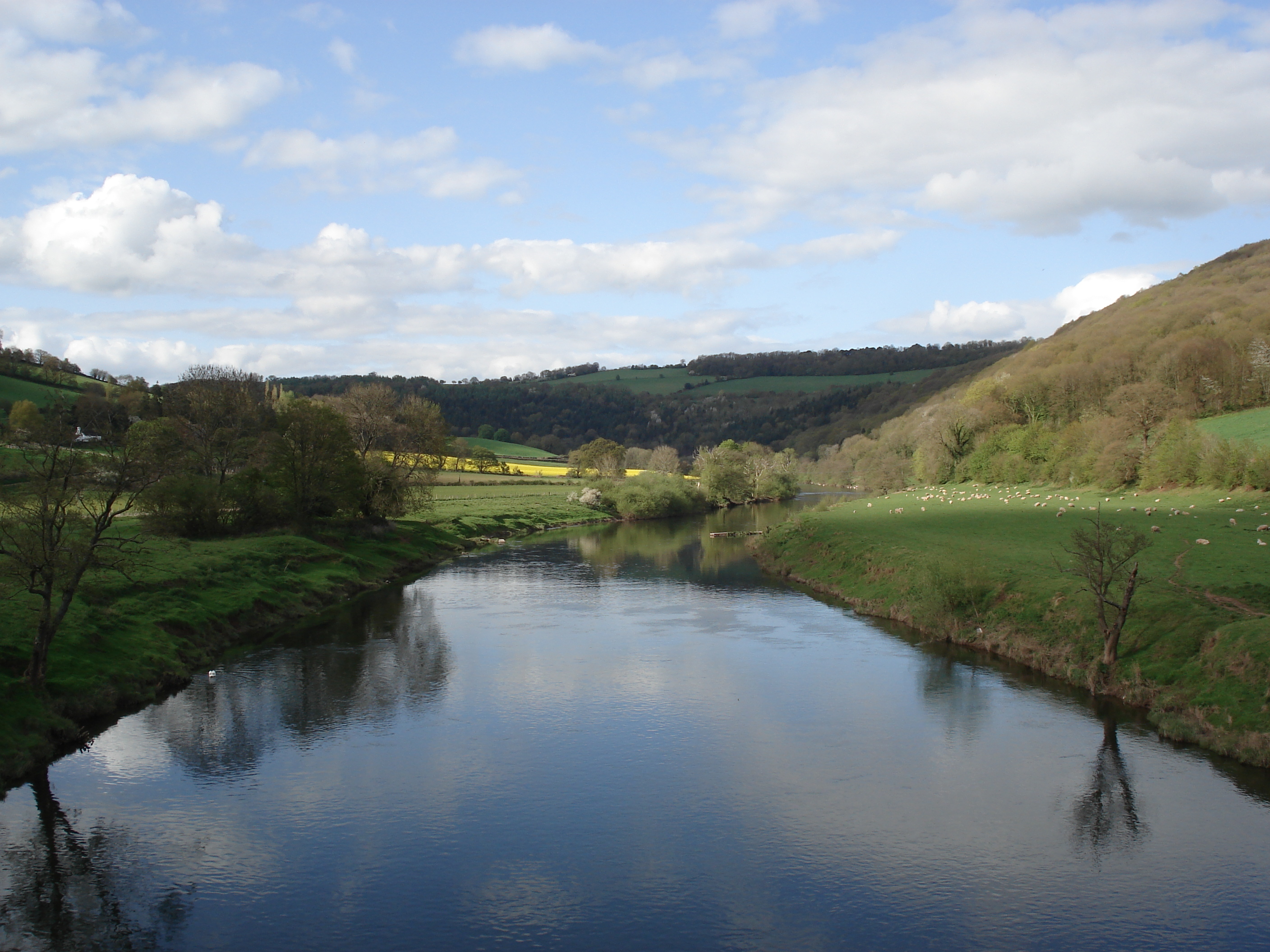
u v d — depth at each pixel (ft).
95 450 94.07
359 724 92.17
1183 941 53.78
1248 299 410.31
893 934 54.75
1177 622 99.71
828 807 72.49
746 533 290.97
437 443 243.60
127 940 54.03
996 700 98.43
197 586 135.64
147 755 82.38
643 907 57.77
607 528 314.35
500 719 94.22
